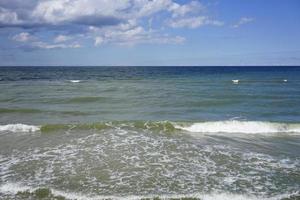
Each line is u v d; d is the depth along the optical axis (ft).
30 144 39.75
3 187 26.37
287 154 36.78
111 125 49.67
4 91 104.22
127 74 273.75
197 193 25.45
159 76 232.12
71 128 48.19
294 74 263.90
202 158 34.73
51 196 24.84
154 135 44.93
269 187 26.94
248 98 87.71
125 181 27.94
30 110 65.10
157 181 28.02
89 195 25.02
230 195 25.11
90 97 86.79
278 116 61.93
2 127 48.21
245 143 41.86
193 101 81.05
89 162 32.89
